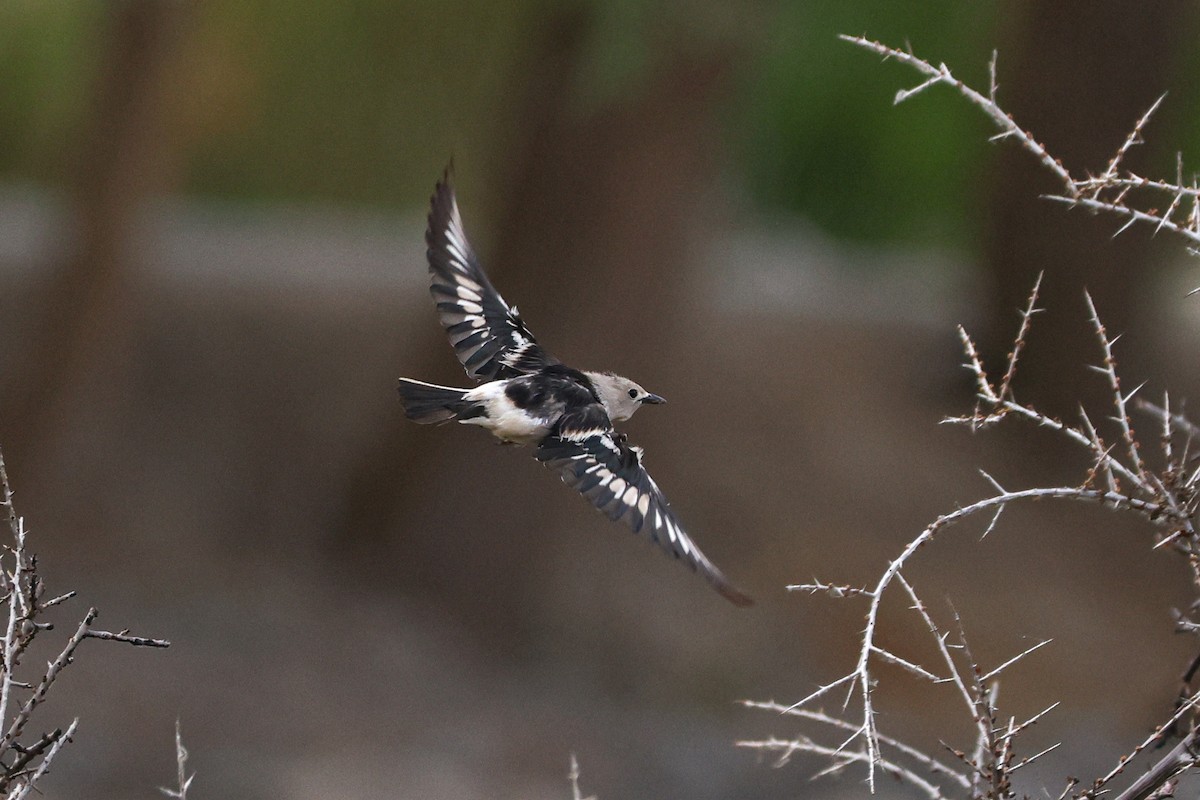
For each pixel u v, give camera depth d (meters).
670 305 16.97
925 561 19.97
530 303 16.67
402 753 13.73
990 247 22.31
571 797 13.70
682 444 20.78
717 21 14.09
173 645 15.09
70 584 16.55
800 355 24.44
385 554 18.00
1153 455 21.41
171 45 17.30
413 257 28.38
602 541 18.56
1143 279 21.55
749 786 14.48
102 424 19.95
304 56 19.88
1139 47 20.17
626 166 16.23
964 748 15.59
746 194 29.45
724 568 19.55
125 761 12.40
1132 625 19.05
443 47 19.19
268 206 30.34
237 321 22.92
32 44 21.83
